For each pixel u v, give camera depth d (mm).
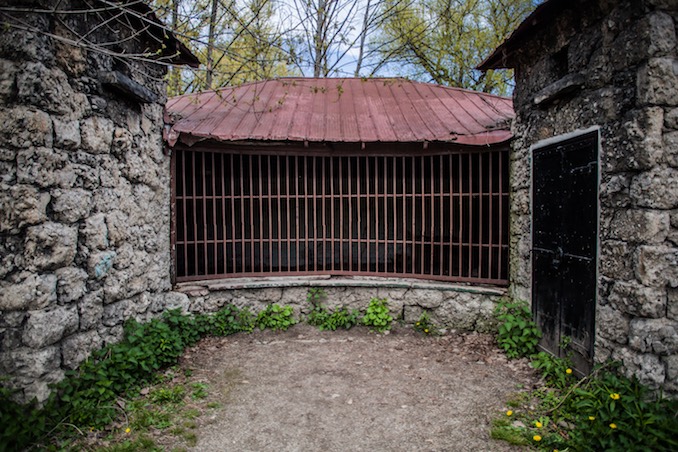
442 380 4188
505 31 14281
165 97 5059
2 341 2959
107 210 3863
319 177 6258
